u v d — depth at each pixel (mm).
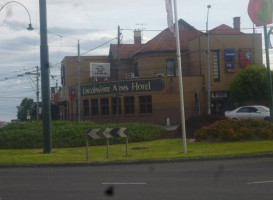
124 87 52750
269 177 14258
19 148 28656
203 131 27219
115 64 62719
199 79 52656
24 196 12172
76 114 57750
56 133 28672
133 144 27797
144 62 57062
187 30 60969
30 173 17734
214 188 12461
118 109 48531
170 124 51312
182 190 12312
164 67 56656
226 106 53688
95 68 57969
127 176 15680
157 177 15125
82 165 20031
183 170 16812
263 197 11008
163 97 52031
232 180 13828
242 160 19922
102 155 22547
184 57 57062
